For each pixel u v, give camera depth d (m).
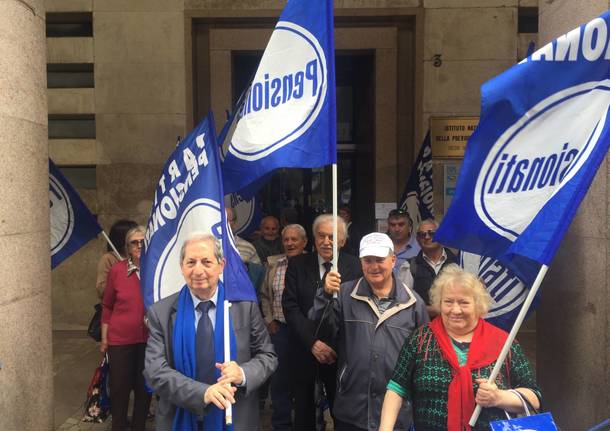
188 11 8.00
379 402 2.95
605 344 3.51
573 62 2.65
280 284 4.52
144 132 8.07
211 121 3.00
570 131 2.64
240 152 3.36
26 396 3.84
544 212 2.37
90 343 7.52
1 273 3.56
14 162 3.73
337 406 3.09
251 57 8.83
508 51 7.91
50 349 4.23
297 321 3.69
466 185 2.80
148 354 2.60
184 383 2.46
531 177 2.71
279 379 4.46
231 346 2.66
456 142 7.96
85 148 8.12
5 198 3.62
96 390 4.62
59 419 5.07
